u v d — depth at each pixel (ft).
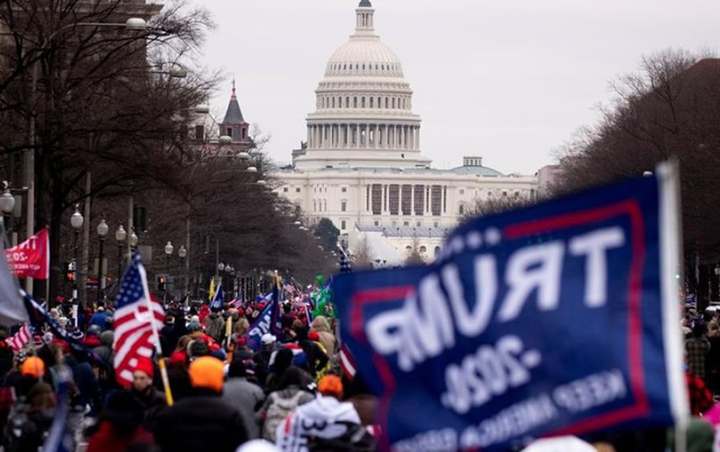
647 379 56.90
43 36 307.58
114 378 140.56
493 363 58.95
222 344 215.92
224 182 566.77
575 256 58.54
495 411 58.95
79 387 137.18
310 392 120.06
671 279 56.65
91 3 395.55
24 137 330.54
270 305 184.03
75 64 324.39
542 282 58.80
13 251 217.97
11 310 121.39
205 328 235.81
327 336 181.27
